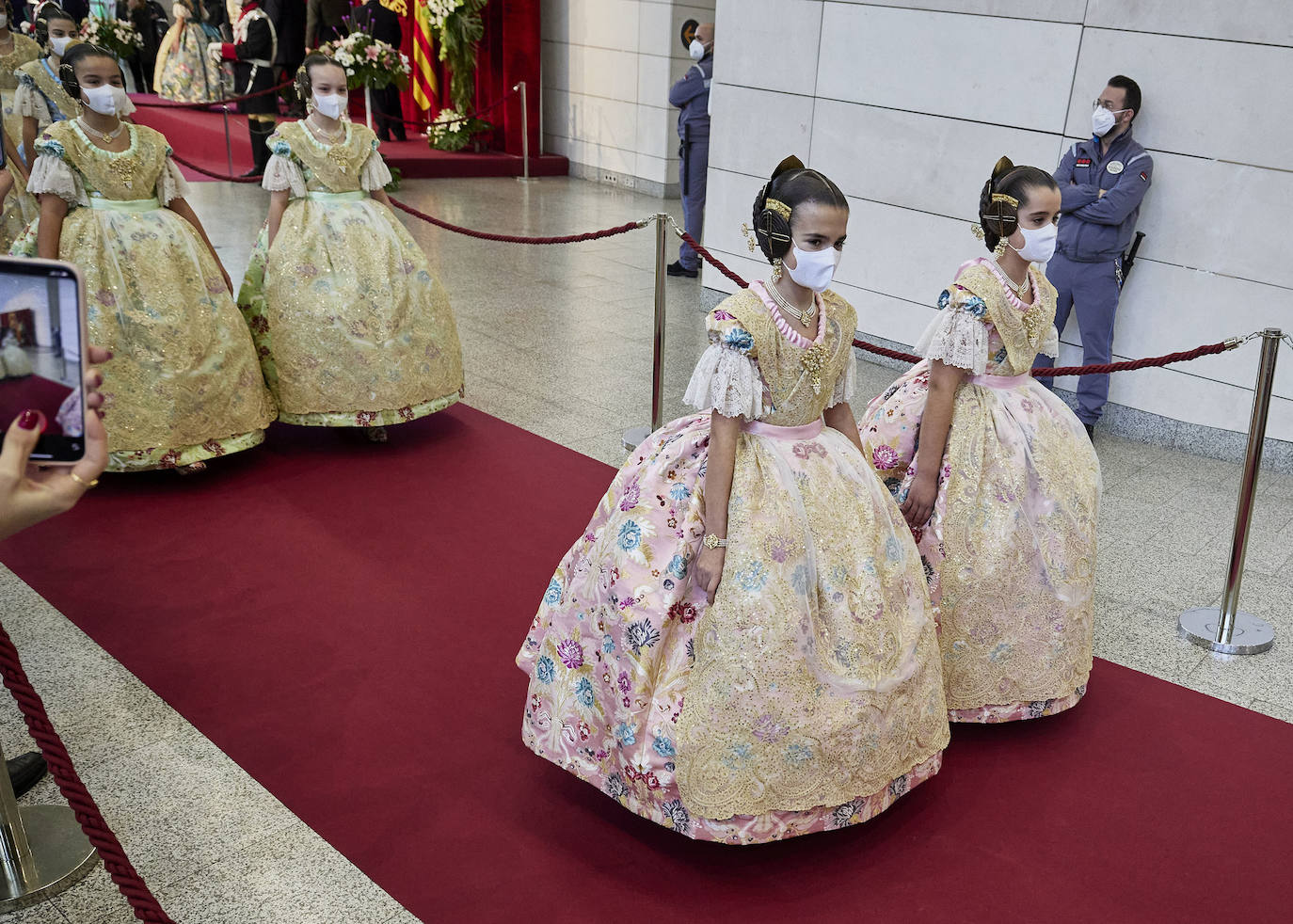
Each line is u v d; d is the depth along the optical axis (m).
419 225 10.02
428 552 4.22
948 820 2.85
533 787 2.95
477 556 4.21
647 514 2.60
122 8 14.92
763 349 2.50
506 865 2.65
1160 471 5.37
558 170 13.21
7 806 2.48
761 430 2.63
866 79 6.57
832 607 2.55
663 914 2.50
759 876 2.63
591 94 12.68
